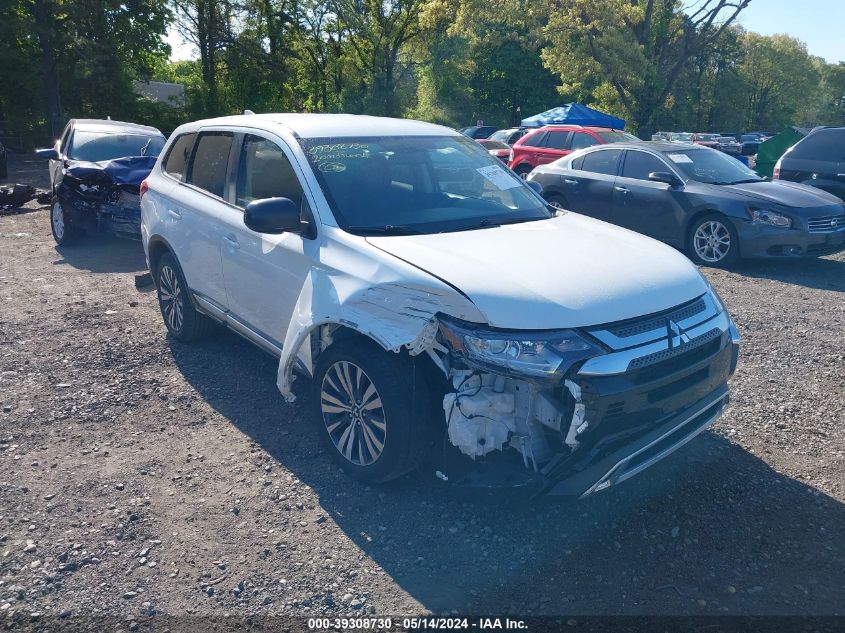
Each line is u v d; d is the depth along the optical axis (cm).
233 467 402
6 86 3114
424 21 3238
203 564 320
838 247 887
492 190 468
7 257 930
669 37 2656
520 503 342
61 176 962
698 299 368
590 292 332
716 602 296
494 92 5534
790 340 620
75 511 358
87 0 3102
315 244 396
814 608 292
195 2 3644
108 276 834
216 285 502
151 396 494
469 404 325
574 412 308
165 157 597
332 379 386
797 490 379
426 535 341
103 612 290
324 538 339
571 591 303
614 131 1638
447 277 332
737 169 1013
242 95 3975
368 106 4128
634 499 371
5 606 292
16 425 448
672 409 335
